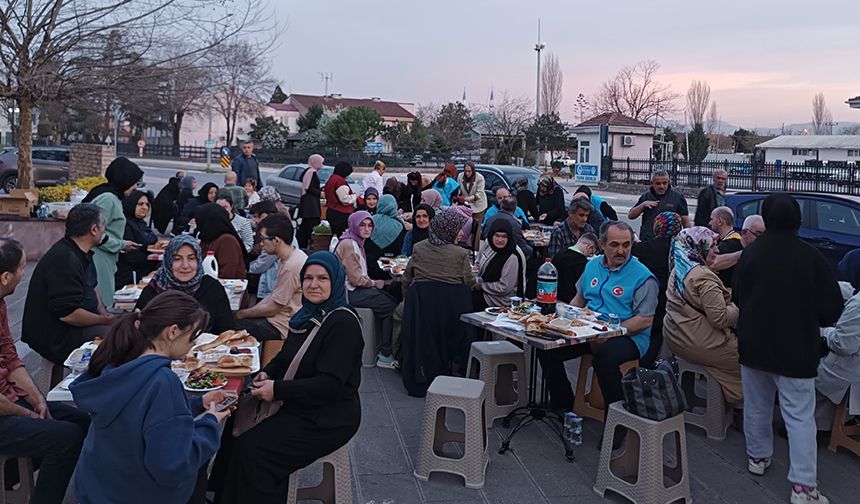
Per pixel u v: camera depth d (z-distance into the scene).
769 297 4.32
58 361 4.62
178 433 2.69
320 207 13.35
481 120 60.25
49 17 10.13
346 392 3.69
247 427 3.64
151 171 40.78
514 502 4.28
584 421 5.60
